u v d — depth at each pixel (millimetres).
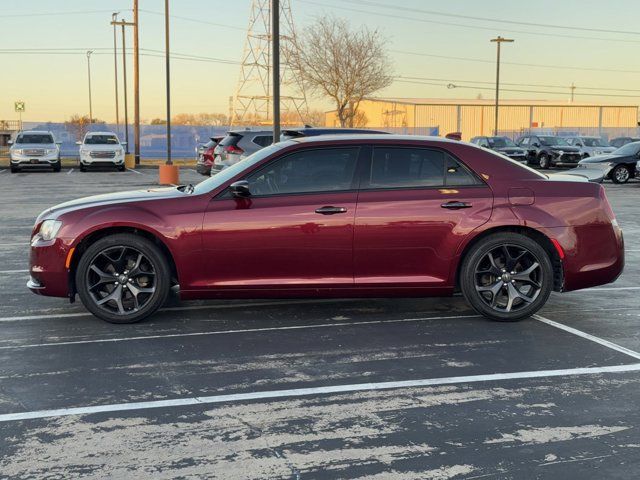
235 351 5422
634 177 25125
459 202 6090
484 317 6418
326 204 6016
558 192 6223
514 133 62938
